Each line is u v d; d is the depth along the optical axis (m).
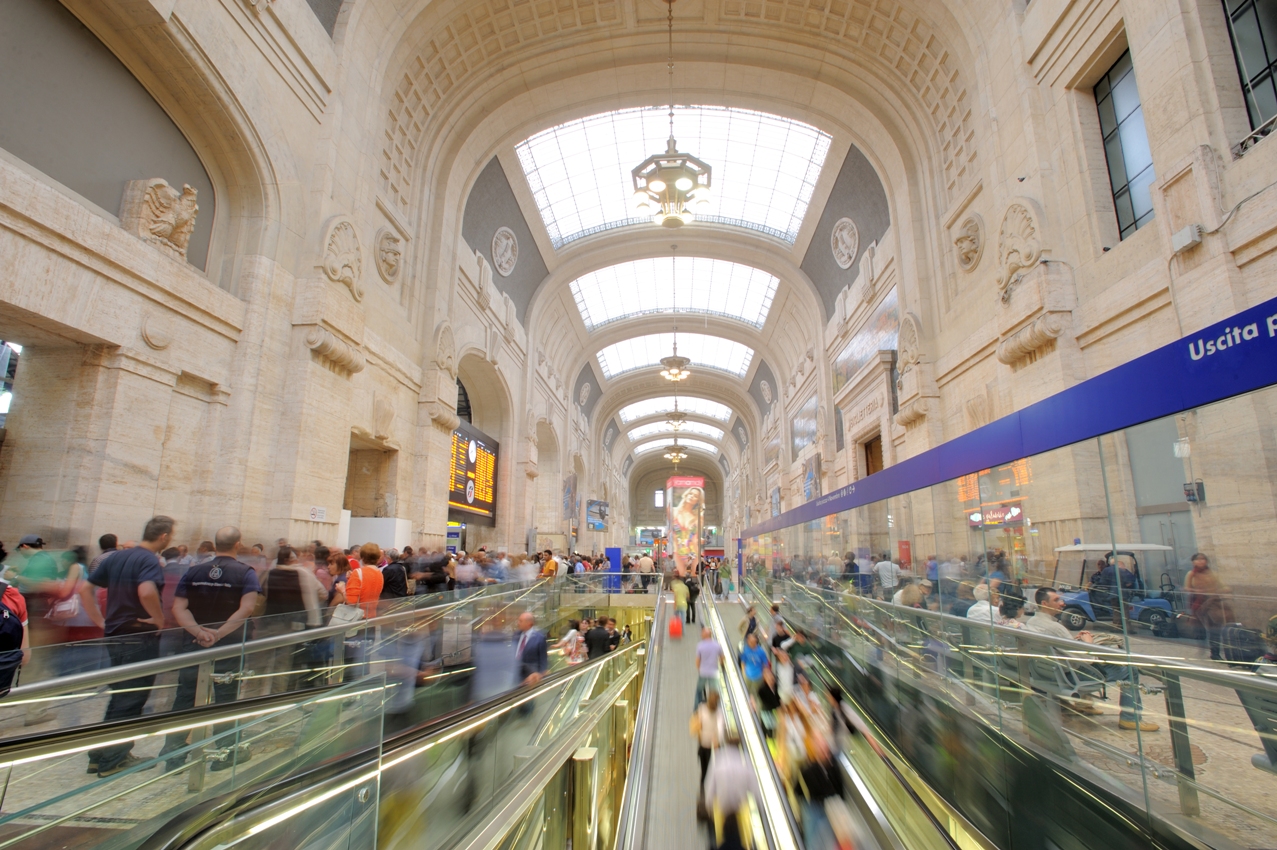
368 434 10.84
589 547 36.47
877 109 14.44
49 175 5.91
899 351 14.26
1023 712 3.89
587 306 28.84
